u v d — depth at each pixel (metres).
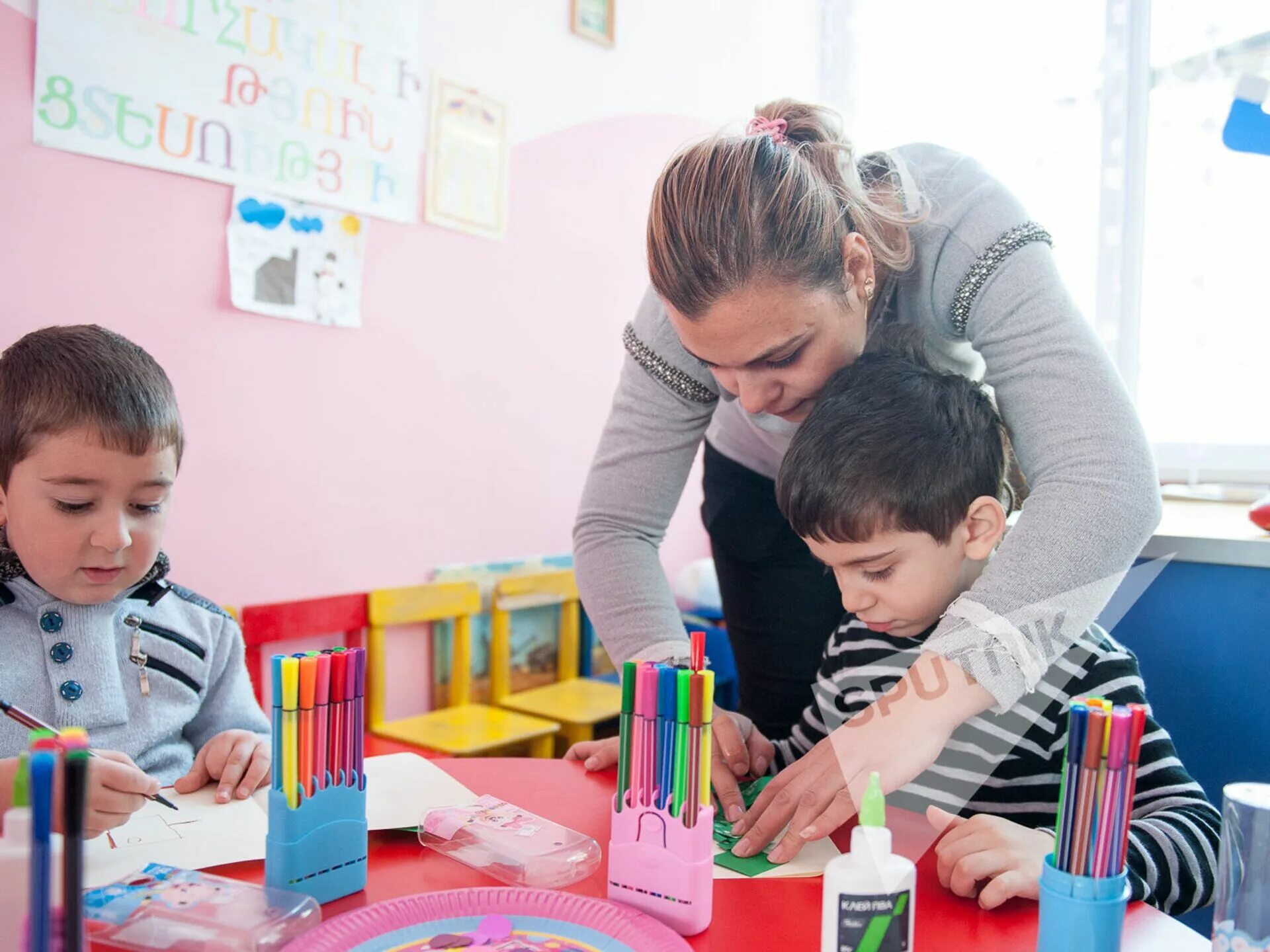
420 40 1.90
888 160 0.91
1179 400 1.91
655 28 2.37
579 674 2.34
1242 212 1.83
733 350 0.79
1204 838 0.72
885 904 0.50
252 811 0.77
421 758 0.90
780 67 2.61
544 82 2.14
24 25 1.43
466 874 0.67
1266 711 1.17
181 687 1.04
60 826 0.42
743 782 0.89
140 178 1.56
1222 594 1.20
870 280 0.84
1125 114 1.92
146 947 0.53
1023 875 0.63
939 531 0.85
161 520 0.94
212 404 1.66
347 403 1.85
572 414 2.28
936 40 2.31
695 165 0.78
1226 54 1.81
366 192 1.84
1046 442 0.79
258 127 1.68
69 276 1.49
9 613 0.95
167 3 1.56
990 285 0.85
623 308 2.38
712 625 2.27
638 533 1.03
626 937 0.56
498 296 2.09
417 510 1.98
